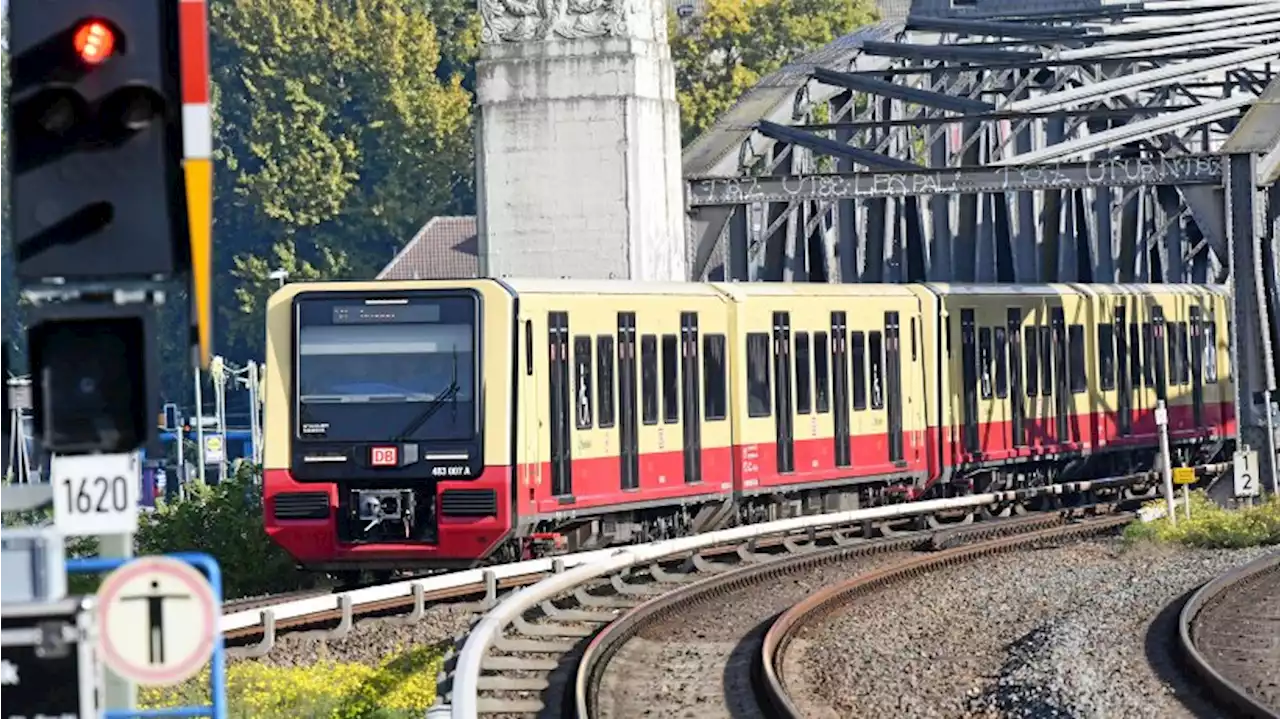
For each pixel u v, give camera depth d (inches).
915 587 2546.8
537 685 1758.1
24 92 837.2
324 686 1755.7
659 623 2241.6
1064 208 4990.2
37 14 837.2
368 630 2178.9
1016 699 1656.0
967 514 3570.4
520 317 2524.6
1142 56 4741.6
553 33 3732.8
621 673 1888.5
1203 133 5083.7
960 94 5388.8
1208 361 4357.8
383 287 2536.9
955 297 3516.2
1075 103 4507.9
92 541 2770.7
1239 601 2283.5
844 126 4485.7
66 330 855.1
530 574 2475.4
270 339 2554.1
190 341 847.1
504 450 2496.3
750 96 4699.8
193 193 844.6
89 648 844.6
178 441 7057.1
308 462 2527.1
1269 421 3752.5
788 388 3097.9
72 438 855.7
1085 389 3892.7
